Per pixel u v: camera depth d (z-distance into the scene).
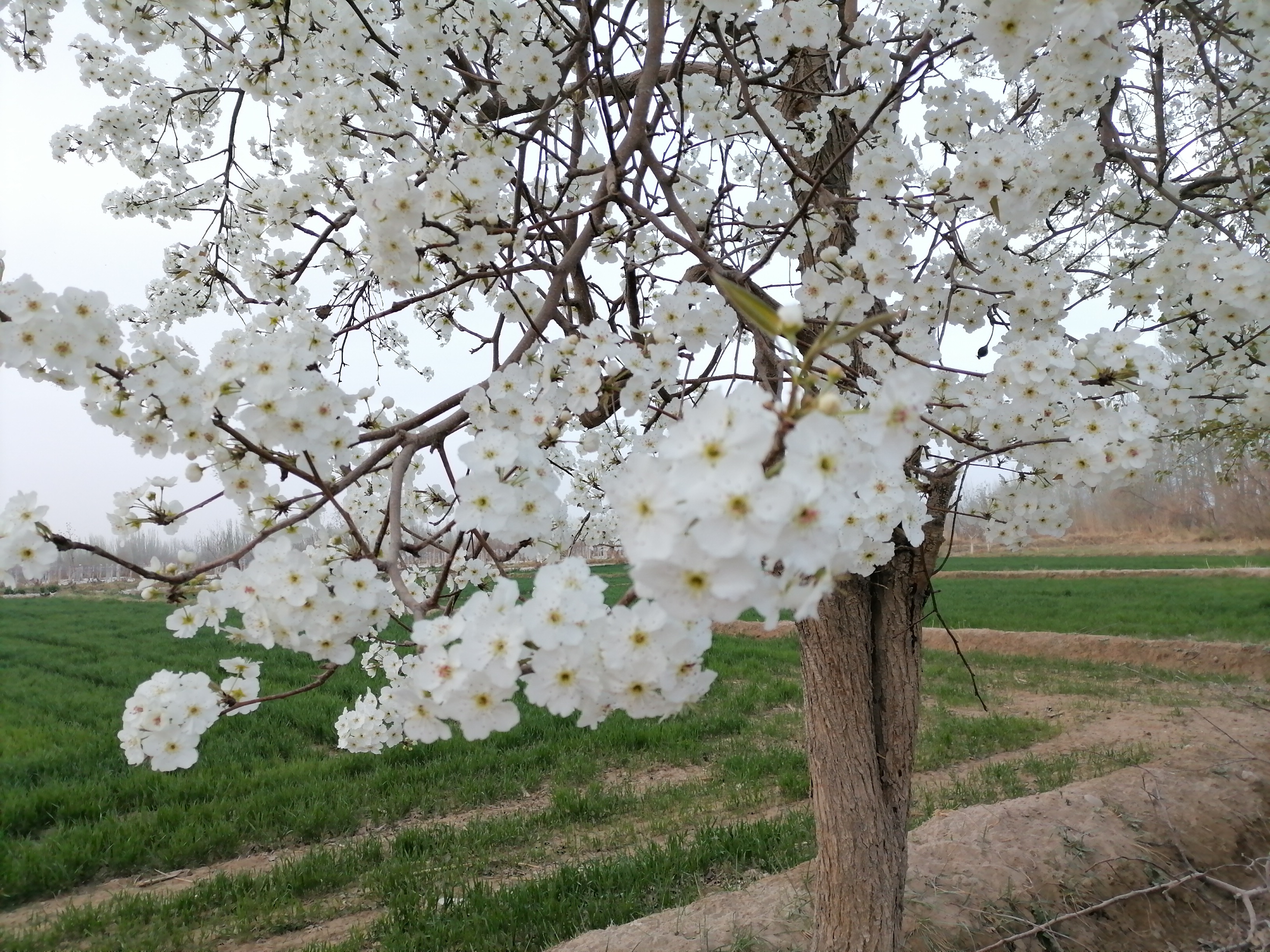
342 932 4.43
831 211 2.70
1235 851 4.80
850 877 2.57
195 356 1.61
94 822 6.05
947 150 2.82
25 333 1.49
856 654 2.65
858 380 2.13
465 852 5.42
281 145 4.25
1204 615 15.80
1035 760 7.01
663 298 2.31
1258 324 2.59
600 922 4.23
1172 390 2.30
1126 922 4.06
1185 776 5.60
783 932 3.64
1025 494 2.42
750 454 0.86
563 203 3.43
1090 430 2.01
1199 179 2.72
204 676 1.75
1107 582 24.25
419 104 2.89
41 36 3.65
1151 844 4.65
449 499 2.97
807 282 2.26
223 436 1.66
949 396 2.21
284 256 3.20
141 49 3.35
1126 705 9.38
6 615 20.98
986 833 4.58
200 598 1.77
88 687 10.96
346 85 3.16
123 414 1.59
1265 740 6.67
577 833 5.77
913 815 5.71
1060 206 3.32
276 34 3.14
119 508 1.71
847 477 0.93
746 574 0.87
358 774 7.18
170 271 3.51
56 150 4.27
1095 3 1.52
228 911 4.74
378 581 1.66
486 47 2.93
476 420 1.94
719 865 4.90
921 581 2.71
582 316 2.81
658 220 2.24
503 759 7.37
